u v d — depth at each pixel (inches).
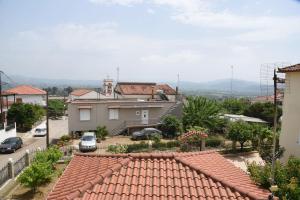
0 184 622.8
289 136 664.4
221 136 1251.8
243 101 2042.3
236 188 287.3
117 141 1254.3
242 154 1007.0
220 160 401.4
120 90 2021.4
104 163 341.4
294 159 499.2
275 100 388.5
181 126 1328.7
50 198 296.0
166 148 1057.5
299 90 632.4
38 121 1939.0
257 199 274.5
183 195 274.2
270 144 904.9
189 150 1024.2
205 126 1295.5
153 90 1964.8
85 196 271.7
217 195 276.2
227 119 1378.0
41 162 671.1
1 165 872.9
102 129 1312.7
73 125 1348.4
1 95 1357.0
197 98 1373.0
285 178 410.6
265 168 400.2
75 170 354.9
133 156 336.2
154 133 1294.3
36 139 1347.2
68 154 962.7
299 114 630.5
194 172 310.3
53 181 687.1
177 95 1791.3
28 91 2486.5
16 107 1524.4
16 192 619.8
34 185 616.4
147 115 1471.5
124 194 271.0
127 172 306.8
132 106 1428.4
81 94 2048.5
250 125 1047.6
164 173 307.9
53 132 1569.9
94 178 298.8
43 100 2568.9
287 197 389.1
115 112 1411.2
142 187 283.1
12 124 1278.3
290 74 661.3
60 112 2322.8
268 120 1550.2
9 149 1037.8
